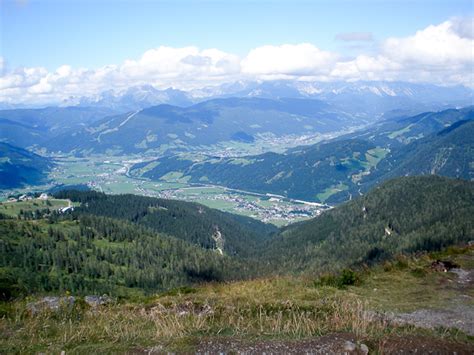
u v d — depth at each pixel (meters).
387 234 153.75
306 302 18.61
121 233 170.62
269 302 18.64
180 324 15.51
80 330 15.70
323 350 13.02
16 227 150.00
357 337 13.90
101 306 21.12
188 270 137.75
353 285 22.11
